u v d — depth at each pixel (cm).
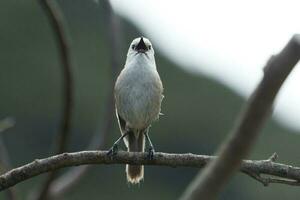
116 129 1752
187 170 2256
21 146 2284
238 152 255
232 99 2520
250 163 551
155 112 870
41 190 689
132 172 790
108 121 803
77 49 2480
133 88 856
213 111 2478
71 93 703
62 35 695
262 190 2125
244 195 2139
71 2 2523
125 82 857
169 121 2453
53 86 2403
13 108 2361
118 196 2216
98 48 2492
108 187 2212
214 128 2470
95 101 2378
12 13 2461
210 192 255
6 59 2419
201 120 2459
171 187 2255
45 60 2436
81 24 2527
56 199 732
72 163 588
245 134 254
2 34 2447
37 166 578
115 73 826
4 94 2380
